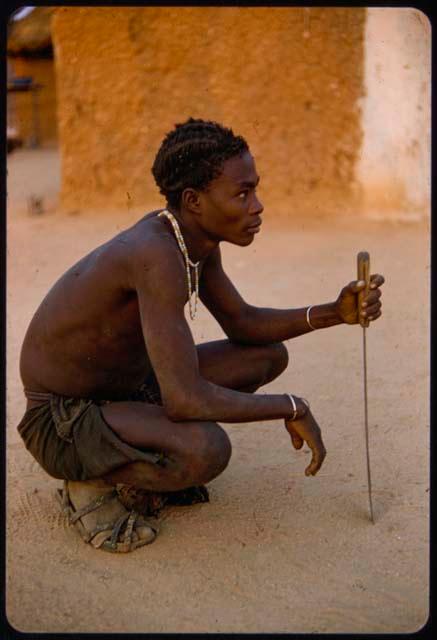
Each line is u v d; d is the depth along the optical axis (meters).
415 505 3.02
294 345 4.45
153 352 2.56
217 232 2.69
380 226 6.88
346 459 3.32
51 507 3.05
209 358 3.08
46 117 12.25
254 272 5.74
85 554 2.78
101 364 2.77
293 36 7.23
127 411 2.71
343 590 2.59
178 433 2.65
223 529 2.90
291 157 7.40
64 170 7.80
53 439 2.80
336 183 7.39
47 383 2.81
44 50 11.91
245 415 2.64
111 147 7.75
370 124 7.23
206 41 7.44
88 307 2.69
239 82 7.42
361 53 7.11
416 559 2.73
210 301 3.04
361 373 4.08
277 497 3.08
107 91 7.66
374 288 2.88
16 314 4.96
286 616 2.48
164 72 7.58
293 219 7.21
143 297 2.58
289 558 2.74
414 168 7.18
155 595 2.58
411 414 3.66
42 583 2.64
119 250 2.63
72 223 7.29
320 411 3.70
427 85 7.07
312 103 7.30
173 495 3.02
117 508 2.86
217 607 2.53
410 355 4.28
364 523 2.92
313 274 5.65
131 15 7.50
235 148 2.60
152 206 7.82
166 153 2.65
